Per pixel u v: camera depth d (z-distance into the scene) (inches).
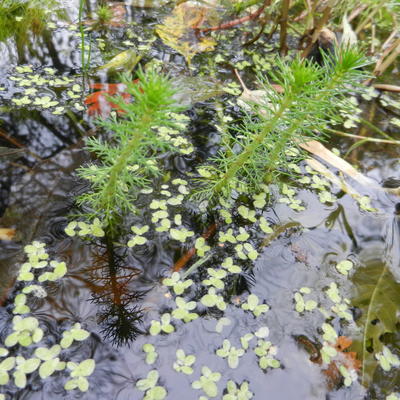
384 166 9.1
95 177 6.5
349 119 10.6
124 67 10.7
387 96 11.8
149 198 7.4
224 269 6.5
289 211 7.7
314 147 9.2
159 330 5.6
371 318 6.2
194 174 8.1
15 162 7.5
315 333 5.8
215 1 14.3
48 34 11.7
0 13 11.8
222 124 9.4
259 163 7.7
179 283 6.2
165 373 5.1
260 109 9.6
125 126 5.5
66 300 5.7
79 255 6.3
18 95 9.3
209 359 5.4
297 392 5.2
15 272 5.9
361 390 5.3
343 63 5.9
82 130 8.6
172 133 8.9
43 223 6.6
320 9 13.9
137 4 14.0
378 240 7.4
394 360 5.7
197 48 12.3
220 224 7.2
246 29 13.9
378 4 12.9
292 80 5.8
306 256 6.9
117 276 6.1
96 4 13.5
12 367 5.0
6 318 5.4
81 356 5.2
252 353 5.5
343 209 7.9
